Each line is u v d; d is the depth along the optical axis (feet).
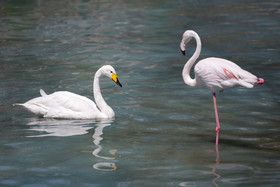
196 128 38.73
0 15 106.32
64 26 92.89
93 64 62.49
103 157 31.99
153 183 27.61
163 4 125.29
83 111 41.81
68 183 27.66
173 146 34.32
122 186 27.22
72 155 32.35
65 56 67.10
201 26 93.20
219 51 70.85
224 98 47.83
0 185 27.32
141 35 84.48
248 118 41.16
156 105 45.29
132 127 39.04
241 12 110.42
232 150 33.40
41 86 51.24
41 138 35.94
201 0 133.49
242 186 27.02
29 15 106.42
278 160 31.32
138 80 54.95
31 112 43.06
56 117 41.96
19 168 29.91
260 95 48.52
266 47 72.79
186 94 49.34
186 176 28.63
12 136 36.32
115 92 50.01
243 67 60.29
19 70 58.59
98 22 98.02
